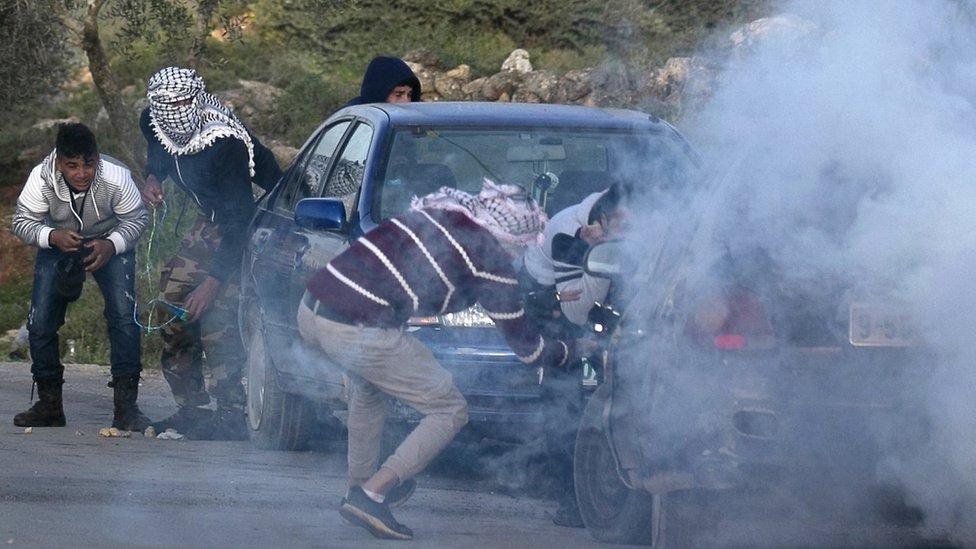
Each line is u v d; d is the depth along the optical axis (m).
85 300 33.25
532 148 16.05
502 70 42.22
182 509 12.88
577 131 16.31
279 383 16.98
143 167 34.22
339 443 18.19
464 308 11.68
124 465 15.70
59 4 33.38
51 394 19.70
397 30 45.97
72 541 10.85
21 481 14.09
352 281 11.52
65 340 31.09
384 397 12.19
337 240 15.40
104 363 29.28
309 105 42.88
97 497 13.35
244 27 46.09
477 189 15.67
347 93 43.22
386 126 16.17
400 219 11.61
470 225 11.42
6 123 43.34
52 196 18.48
